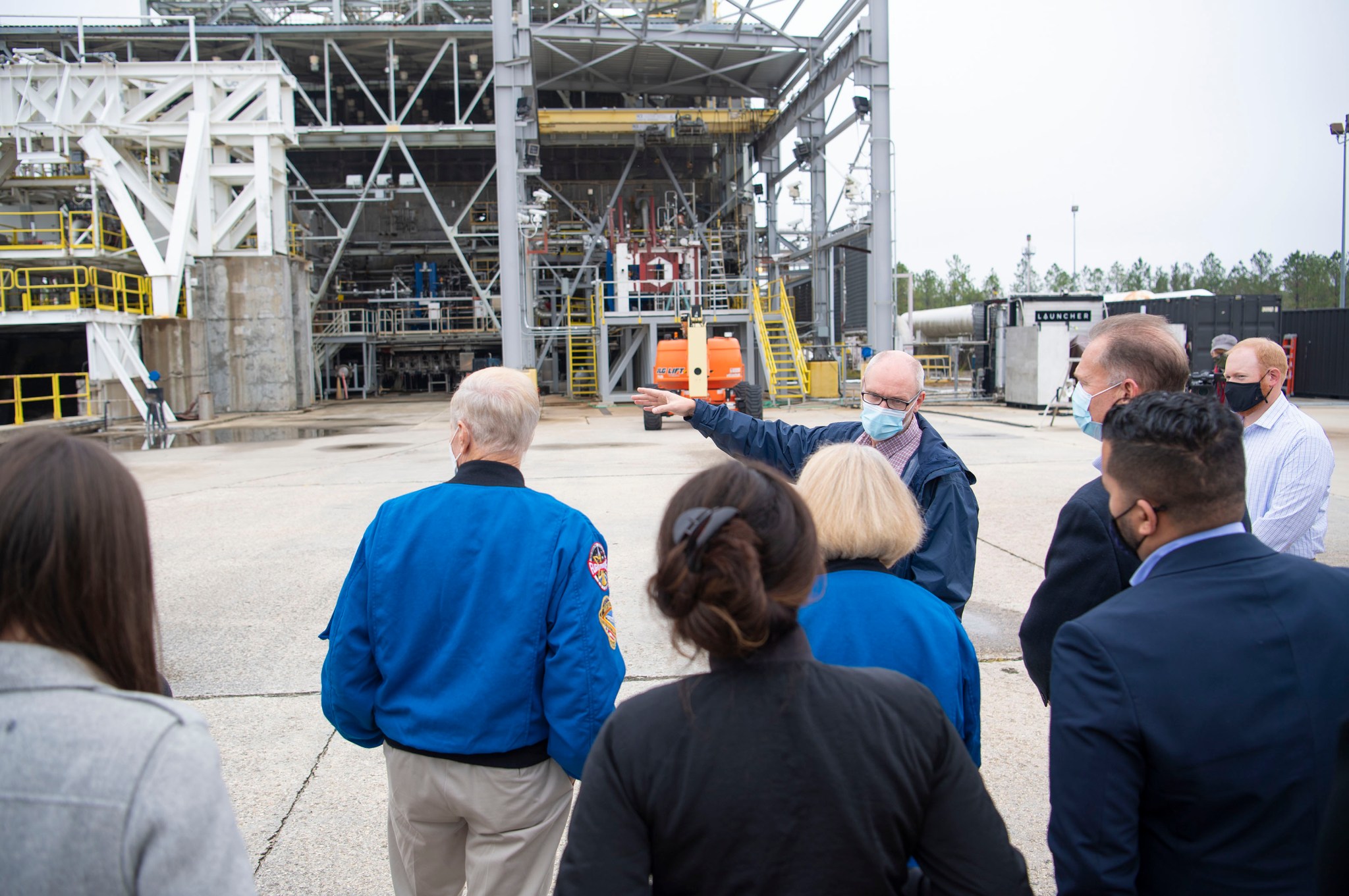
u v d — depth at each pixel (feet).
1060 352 69.41
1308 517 10.07
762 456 11.76
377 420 69.97
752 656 4.38
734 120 88.28
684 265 83.35
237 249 81.25
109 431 64.75
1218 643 5.11
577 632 6.79
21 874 3.36
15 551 3.68
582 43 76.64
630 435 54.03
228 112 77.25
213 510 30.76
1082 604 7.25
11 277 77.05
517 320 68.85
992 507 29.04
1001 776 11.67
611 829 4.33
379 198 94.48
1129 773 5.06
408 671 6.92
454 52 92.63
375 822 10.87
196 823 3.54
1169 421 5.46
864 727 4.33
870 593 6.44
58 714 3.53
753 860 4.17
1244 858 5.01
